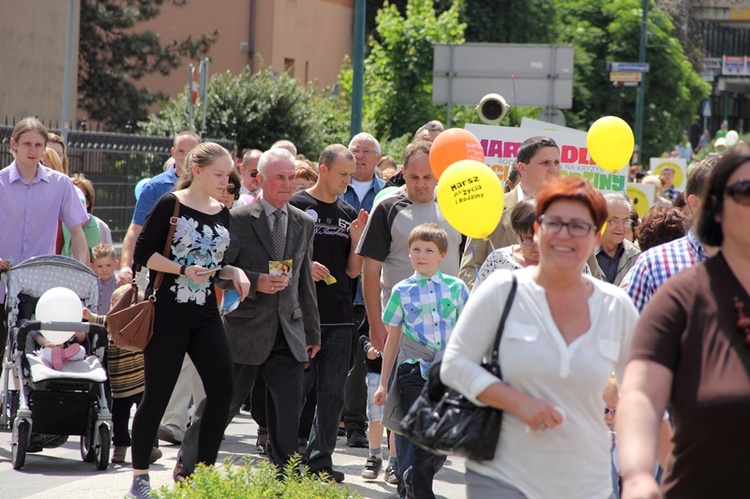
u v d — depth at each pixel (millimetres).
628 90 112062
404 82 62094
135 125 80938
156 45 81188
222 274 15398
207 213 14953
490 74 37750
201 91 45594
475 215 15016
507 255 13461
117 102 80938
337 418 17266
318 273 17594
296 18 87000
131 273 20469
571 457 8883
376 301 16906
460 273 16000
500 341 8945
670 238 14781
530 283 9031
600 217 8883
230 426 22750
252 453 19547
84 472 17594
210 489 12000
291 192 16484
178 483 12297
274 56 83125
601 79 112500
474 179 14969
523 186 16109
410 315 15172
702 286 7410
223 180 14883
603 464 9086
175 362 14719
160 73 82000
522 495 8883
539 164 15898
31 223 19531
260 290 15961
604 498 9039
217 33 81438
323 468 17031
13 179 19391
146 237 14695
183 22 83688
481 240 15953
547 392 8844
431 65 62031
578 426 8883
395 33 62156
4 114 56750
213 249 14836
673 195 46125
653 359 7312
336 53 95250
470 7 98688
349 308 17984
